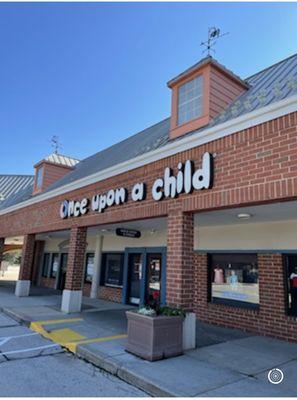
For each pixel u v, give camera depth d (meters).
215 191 6.38
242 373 5.32
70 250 11.29
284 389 4.70
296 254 8.14
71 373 5.50
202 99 8.55
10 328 8.84
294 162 5.25
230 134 6.34
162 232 12.32
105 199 9.62
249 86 9.37
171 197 7.29
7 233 17.72
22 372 5.47
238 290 9.42
